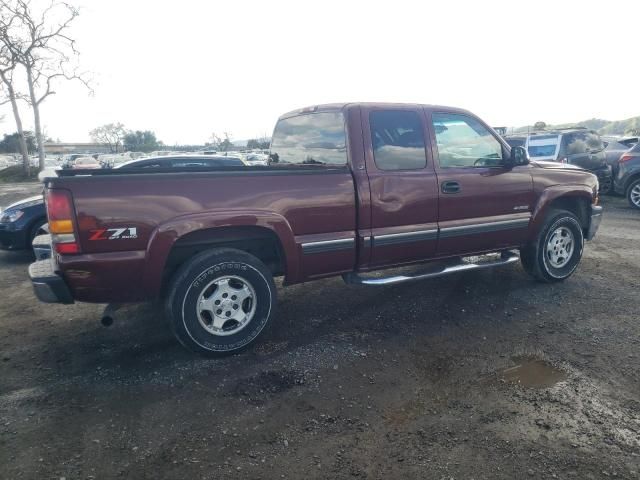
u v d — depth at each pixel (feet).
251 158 91.50
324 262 13.50
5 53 107.96
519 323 14.34
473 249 16.11
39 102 120.37
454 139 15.55
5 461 8.54
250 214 12.07
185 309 11.75
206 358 12.46
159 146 232.94
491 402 10.19
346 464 8.38
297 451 8.74
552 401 10.16
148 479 8.08
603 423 9.38
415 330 14.01
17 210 24.25
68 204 10.48
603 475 7.97
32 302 17.54
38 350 13.21
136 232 11.02
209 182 11.72
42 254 16.65
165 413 10.01
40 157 123.24
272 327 14.43
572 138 37.14
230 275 12.21
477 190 15.62
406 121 14.60
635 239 25.44
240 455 8.65
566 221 17.62
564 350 12.51
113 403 10.41
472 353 12.48
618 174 36.17
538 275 17.63
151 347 13.23
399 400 10.36
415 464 8.34
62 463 8.49
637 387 10.67
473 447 8.75
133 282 11.22
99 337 14.01
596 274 19.15
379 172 13.93
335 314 15.39
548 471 8.09
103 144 248.93
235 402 10.37
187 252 12.58
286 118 16.99
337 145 14.19
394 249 14.42
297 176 12.77
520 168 16.75
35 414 10.02
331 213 13.26
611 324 14.12
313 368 11.81
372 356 12.40
